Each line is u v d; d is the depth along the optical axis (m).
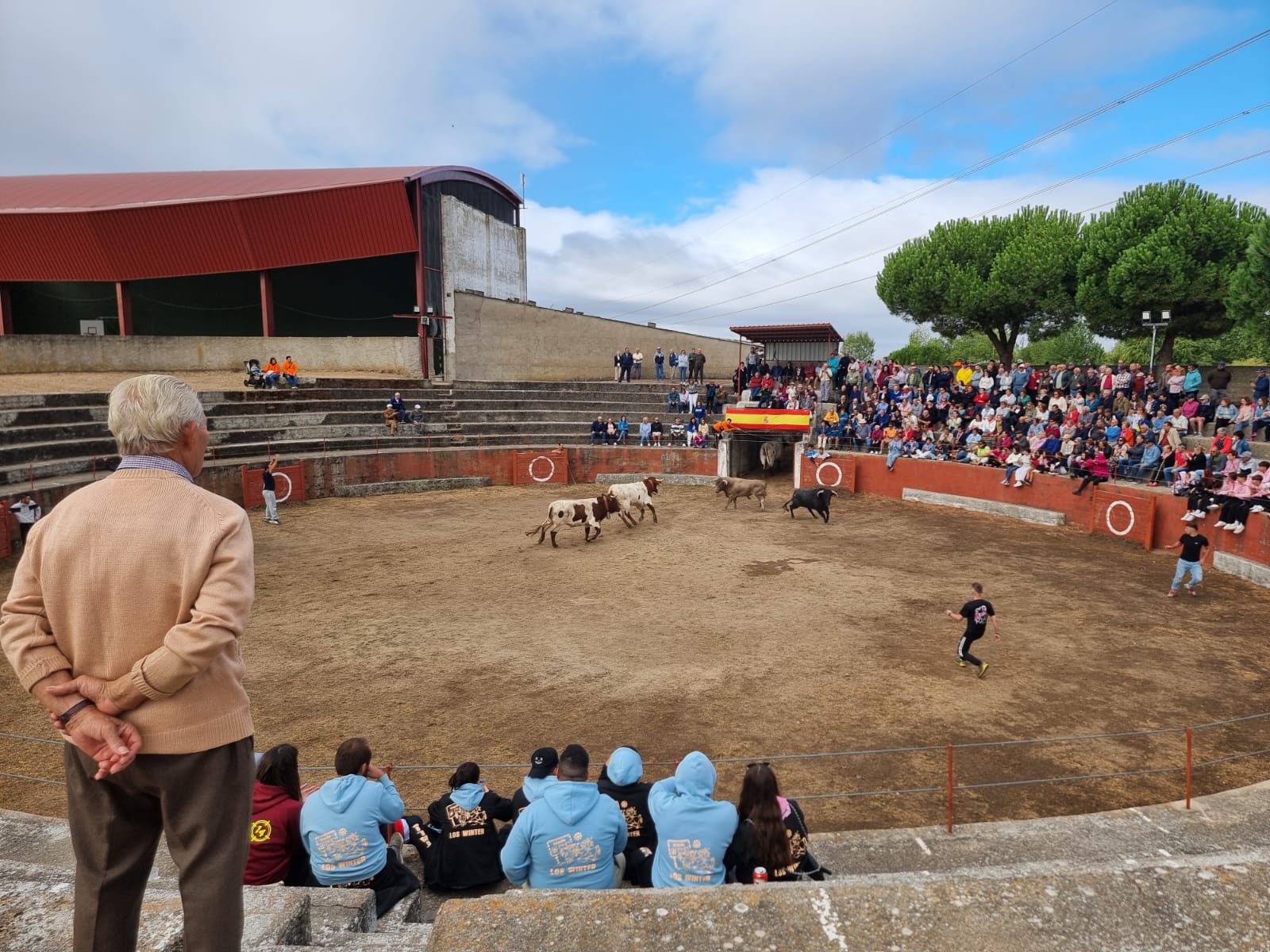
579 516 20.95
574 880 4.89
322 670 12.02
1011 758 9.30
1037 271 36.62
